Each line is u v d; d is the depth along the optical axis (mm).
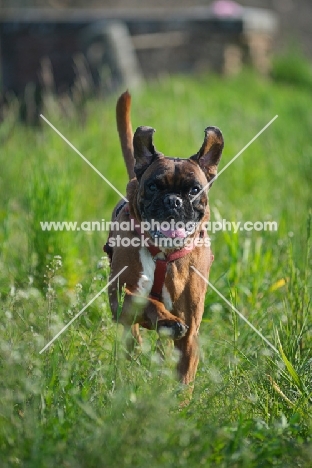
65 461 5633
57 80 25312
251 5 39969
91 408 6246
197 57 28125
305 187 14008
